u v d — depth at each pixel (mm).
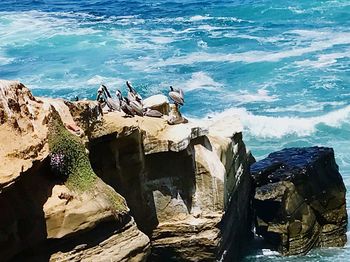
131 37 54375
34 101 15773
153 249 19875
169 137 19250
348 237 24844
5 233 14062
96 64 46812
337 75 42344
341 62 44875
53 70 45719
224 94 40125
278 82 41781
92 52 50125
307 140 33781
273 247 23547
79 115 17328
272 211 23484
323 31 53688
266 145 33375
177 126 19750
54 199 14922
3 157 13914
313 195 24109
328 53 47094
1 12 66938
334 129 34781
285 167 24328
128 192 19078
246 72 43938
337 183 24906
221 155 20594
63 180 15438
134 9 66438
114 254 15555
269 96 39531
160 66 45875
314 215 24094
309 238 23641
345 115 36094
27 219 14484
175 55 48719
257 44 50688
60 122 16031
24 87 15570
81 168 15859
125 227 16078
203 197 19906
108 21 60812
